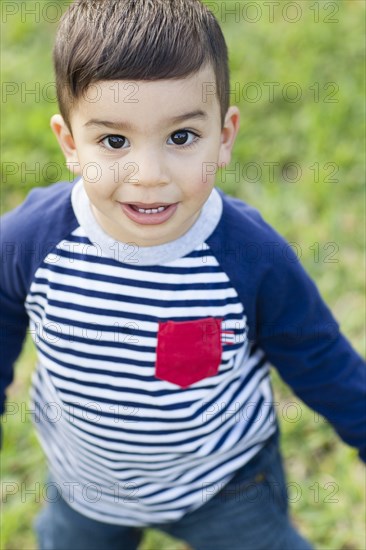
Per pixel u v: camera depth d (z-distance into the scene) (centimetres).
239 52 308
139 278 126
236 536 154
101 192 115
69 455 151
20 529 201
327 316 140
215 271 127
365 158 271
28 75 313
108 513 156
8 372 155
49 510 168
